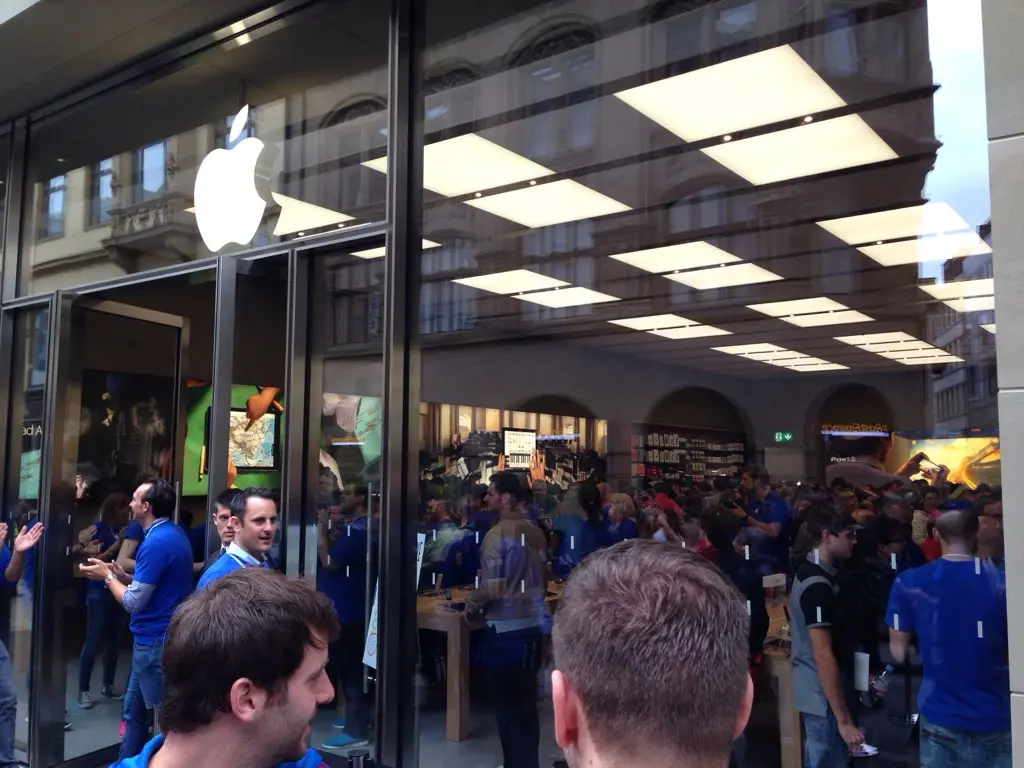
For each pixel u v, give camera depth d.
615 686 0.89
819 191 6.76
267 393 6.91
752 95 5.05
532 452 11.85
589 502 6.86
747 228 7.77
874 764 3.75
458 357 10.47
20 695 4.98
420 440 3.88
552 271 9.22
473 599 4.67
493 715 4.62
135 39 4.67
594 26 4.27
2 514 5.38
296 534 3.98
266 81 4.53
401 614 3.68
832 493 7.07
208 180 4.75
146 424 6.11
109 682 5.36
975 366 3.58
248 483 6.70
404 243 3.90
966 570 2.94
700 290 10.12
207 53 4.68
